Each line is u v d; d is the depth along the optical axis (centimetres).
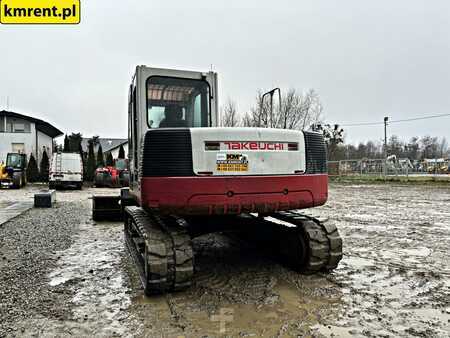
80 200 1636
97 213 968
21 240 721
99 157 3441
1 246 668
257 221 542
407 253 595
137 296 411
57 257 587
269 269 504
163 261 385
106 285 450
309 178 423
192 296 407
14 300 400
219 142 388
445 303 388
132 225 553
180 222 460
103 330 329
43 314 363
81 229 852
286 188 408
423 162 3134
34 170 3266
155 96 487
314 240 452
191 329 329
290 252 500
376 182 2784
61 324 341
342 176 3247
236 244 663
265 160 401
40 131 3881
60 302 395
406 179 2717
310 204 424
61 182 2411
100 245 677
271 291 420
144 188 383
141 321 346
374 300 395
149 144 384
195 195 380
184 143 383
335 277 470
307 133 431
